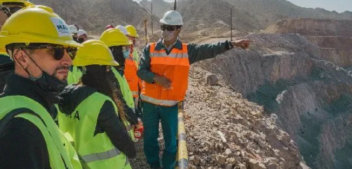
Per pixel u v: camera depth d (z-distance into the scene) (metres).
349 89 75.88
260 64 59.31
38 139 1.66
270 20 168.62
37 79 1.89
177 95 4.98
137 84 6.34
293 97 60.50
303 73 72.88
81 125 2.95
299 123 58.16
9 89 1.83
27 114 1.69
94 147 2.98
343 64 99.38
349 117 69.88
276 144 10.41
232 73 46.78
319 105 69.00
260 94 53.75
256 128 10.23
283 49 72.75
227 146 6.48
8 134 1.58
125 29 7.54
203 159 5.75
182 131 4.16
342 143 64.38
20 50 1.85
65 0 103.31
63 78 2.02
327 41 102.75
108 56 3.14
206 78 15.38
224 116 9.05
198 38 62.44
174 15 4.80
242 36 67.44
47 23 1.90
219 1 142.12
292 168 10.22
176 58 4.91
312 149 53.34
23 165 1.55
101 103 2.93
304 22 110.06
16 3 3.50
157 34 55.75
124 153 3.11
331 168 54.31
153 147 5.30
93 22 102.94
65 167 1.89
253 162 6.14
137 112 6.44
